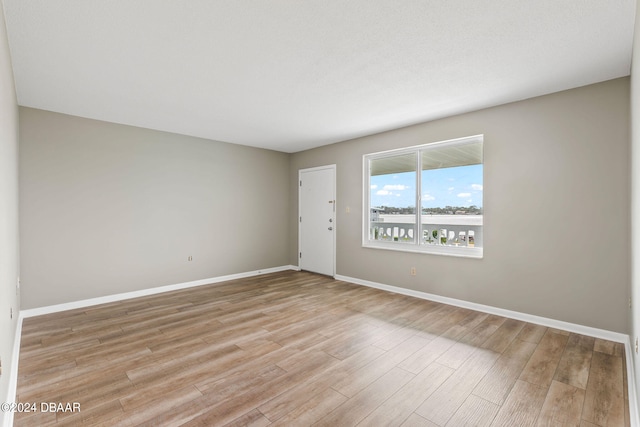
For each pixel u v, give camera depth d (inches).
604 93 114.1
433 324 130.0
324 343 111.7
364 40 87.3
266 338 116.0
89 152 158.7
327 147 222.7
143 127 176.4
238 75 109.3
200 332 121.9
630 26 80.3
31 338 115.8
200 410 74.1
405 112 149.7
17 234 126.7
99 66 102.3
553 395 80.0
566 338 115.0
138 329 124.8
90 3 70.9
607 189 113.9
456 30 82.4
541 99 128.2
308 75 109.3
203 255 202.7
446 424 69.3
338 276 216.1
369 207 200.4
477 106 141.3
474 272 148.9
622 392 80.8
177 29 81.8
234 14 75.4
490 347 108.0
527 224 132.4
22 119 139.8
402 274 178.4
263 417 71.7
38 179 144.0
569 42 88.2
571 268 121.9
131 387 83.8
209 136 198.5
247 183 226.8
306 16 76.4
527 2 71.4
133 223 173.2
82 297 155.9
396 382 86.4
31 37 84.7
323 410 74.2
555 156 125.1
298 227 248.4
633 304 89.4
